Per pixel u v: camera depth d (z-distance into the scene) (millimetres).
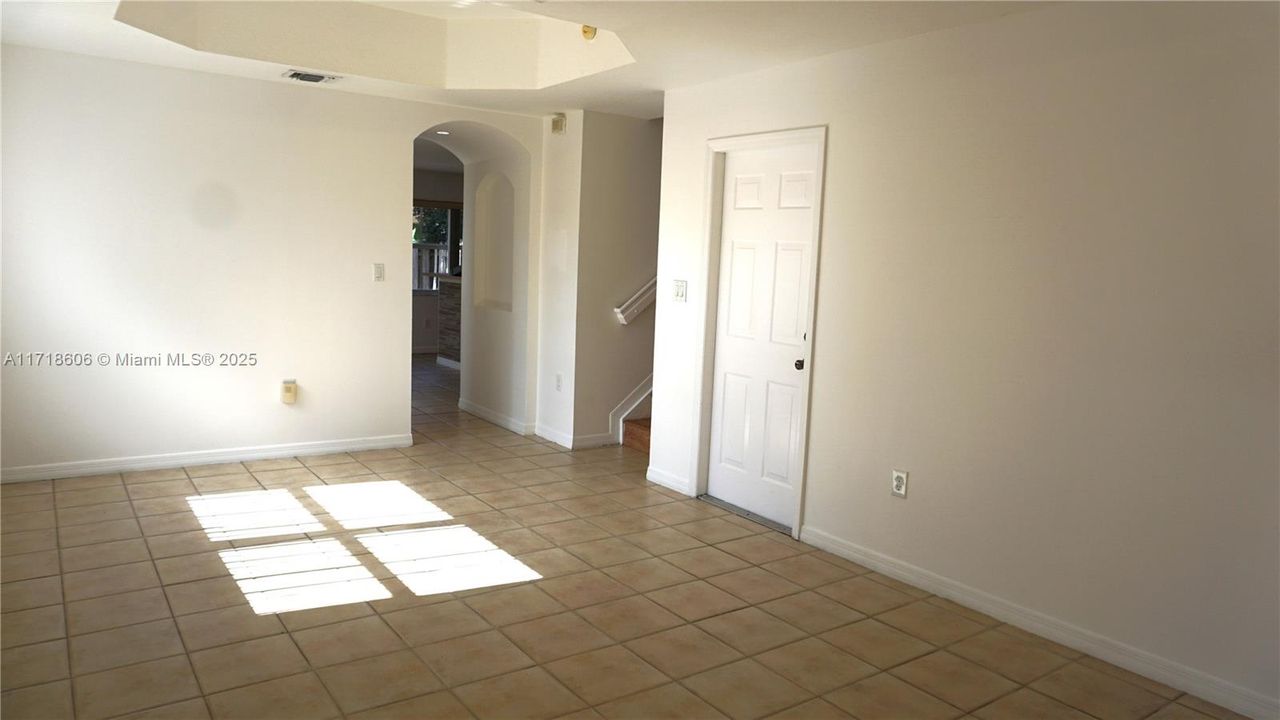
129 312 4852
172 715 2506
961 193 3438
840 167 3951
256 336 5258
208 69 4855
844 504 4031
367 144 5488
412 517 4414
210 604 3271
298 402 5457
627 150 6047
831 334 4039
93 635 2980
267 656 2885
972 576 3492
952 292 3494
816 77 4059
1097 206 3008
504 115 6004
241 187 5102
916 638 3211
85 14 3791
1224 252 2705
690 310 4953
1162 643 2916
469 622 3215
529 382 6422
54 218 4590
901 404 3730
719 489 4930
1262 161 2613
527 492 4953
